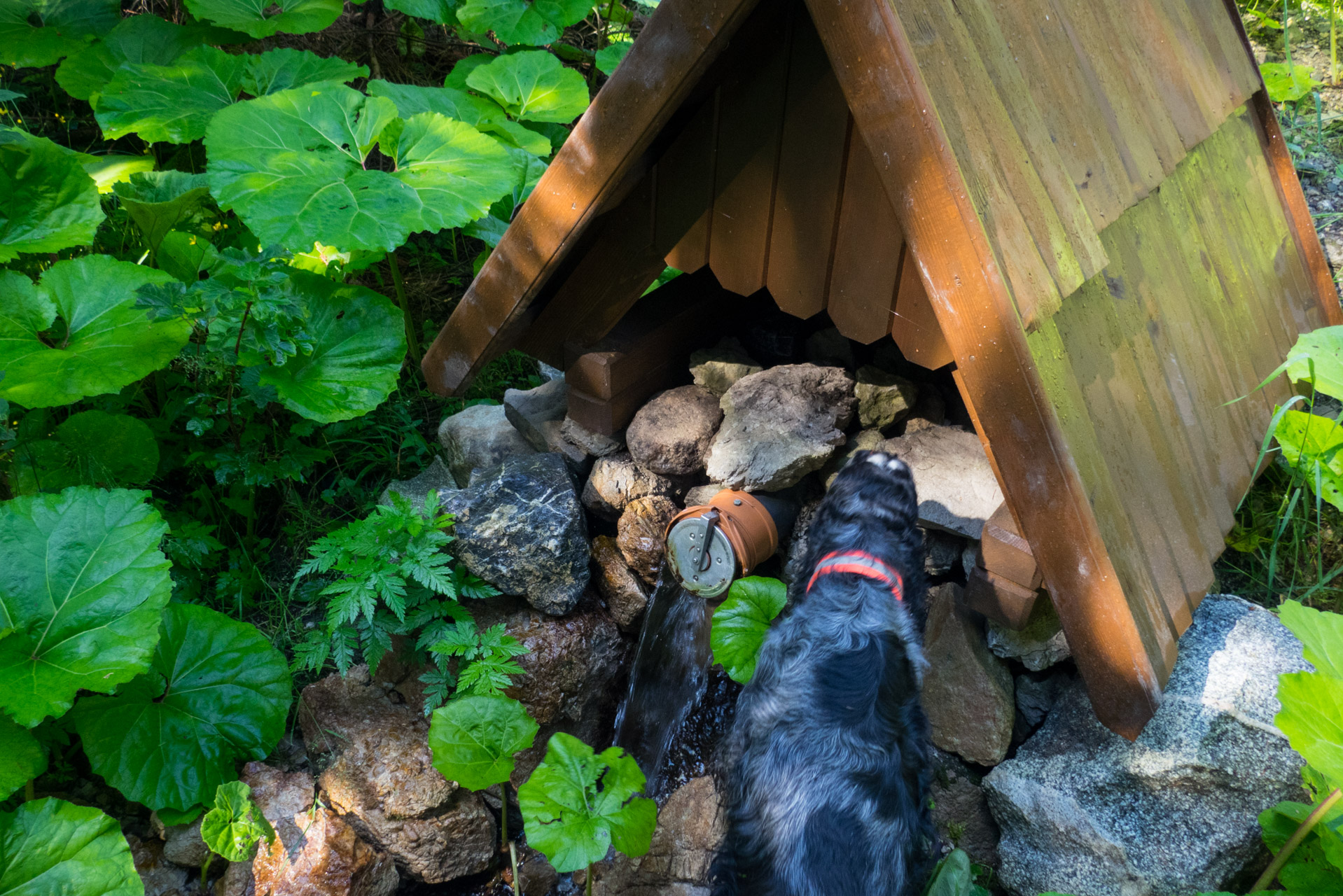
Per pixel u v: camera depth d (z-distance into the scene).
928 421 1.38
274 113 1.50
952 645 1.22
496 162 1.49
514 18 1.86
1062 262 0.99
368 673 1.33
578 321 1.35
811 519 1.35
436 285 1.84
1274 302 1.43
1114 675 1.01
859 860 0.93
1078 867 1.11
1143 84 1.23
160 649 1.21
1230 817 1.07
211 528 1.40
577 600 1.34
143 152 1.87
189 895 1.16
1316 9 2.39
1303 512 1.40
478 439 1.54
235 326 1.33
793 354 1.48
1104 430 1.01
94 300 1.34
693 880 1.20
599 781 1.26
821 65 1.02
